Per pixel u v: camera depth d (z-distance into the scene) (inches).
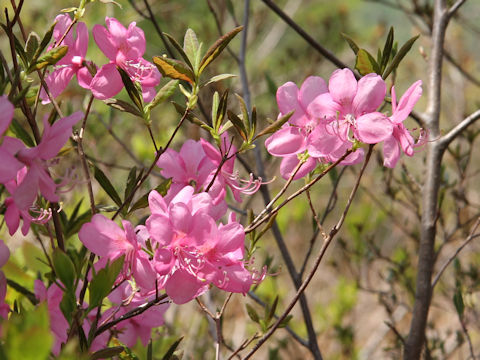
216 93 39.9
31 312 34.3
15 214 38.8
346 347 77.0
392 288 67.9
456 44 102.0
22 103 39.4
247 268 40.7
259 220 41.1
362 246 74.5
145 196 39.8
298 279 49.3
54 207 40.2
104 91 40.1
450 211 73.2
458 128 48.3
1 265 37.9
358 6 124.8
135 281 38.5
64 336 39.0
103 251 38.0
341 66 48.7
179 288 38.1
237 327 81.0
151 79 40.7
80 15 40.5
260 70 104.0
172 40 39.1
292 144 39.9
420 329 47.3
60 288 38.3
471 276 61.7
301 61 102.8
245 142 39.7
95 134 68.6
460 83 94.2
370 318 92.7
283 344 70.6
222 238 38.1
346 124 39.2
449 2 50.8
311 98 39.7
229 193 56.1
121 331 40.8
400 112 39.1
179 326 71.1
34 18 80.9
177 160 40.6
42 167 37.5
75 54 40.7
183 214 37.9
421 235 48.1
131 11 88.4
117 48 40.2
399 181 60.6
